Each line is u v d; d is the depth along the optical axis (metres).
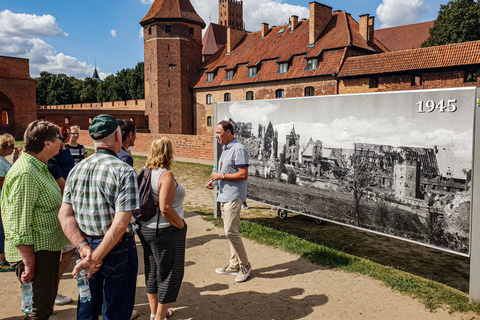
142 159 20.11
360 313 3.73
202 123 46.38
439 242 4.29
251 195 7.29
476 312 3.72
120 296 2.66
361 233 6.88
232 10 98.69
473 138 3.83
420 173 4.42
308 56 35.50
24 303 2.79
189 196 10.39
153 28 45.56
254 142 7.11
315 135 5.87
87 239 2.58
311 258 5.23
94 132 2.64
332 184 5.63
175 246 3.25
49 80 88.31
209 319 3.64
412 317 3.64
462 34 36.84
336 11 38.84
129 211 2.52
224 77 43.78
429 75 28.47
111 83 79.75
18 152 6.34
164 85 45.88
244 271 4.56
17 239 2.67
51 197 2.86
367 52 35.12
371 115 4.96
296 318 3.64
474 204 3.83
